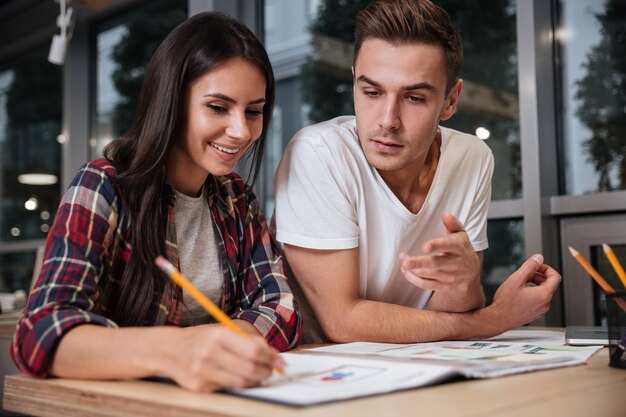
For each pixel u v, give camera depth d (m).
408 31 1.22
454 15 2.25
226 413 0.62
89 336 0.84
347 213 1.32
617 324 0.90
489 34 2.17
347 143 1.37
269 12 2.71
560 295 2.05
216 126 1.09
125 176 1.07
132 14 3.26
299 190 1.33
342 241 1.30
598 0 2.04
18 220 3.67
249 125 1.14
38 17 3.57
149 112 1.10
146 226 1.08
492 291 2.14
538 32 2.04
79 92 3.41
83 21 3.42
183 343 0.76
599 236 1.98
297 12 2.61
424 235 1.46
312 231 1.30
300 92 2.59
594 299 1.99
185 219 1.19
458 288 1.22
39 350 0.86
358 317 1.28
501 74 2.14
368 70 1.25
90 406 0.76
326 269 1.31
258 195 2.67
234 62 1.09
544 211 2.00
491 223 2.15
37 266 2.24
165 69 1.09
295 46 2.61
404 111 1.25
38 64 3.66
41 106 3.62
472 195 1.50
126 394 0.73
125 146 1.13
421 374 0.77
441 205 1.46
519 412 0.63
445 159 1.45
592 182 2.03
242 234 1.27
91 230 1.02
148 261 1.07
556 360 0.91
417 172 1.41
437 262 1.11
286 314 1.20
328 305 1.31
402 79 1.22
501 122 2.13
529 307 1.32
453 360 0.90
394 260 1.42
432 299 1.33
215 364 0.71
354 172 1.35
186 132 1.11
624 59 1.99
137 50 3.24
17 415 1.70
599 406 0.68
